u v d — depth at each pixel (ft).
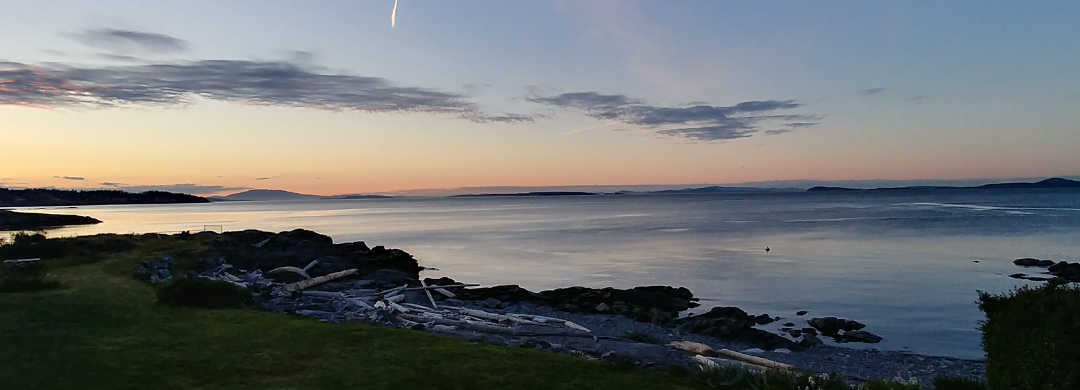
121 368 30.37
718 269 131.54
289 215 491.72
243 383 28.76
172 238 119.34
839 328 71.41
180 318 42.91
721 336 64.54
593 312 81.46
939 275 117.29
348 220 393.70
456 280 122.83
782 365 44.55
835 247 175.11
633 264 144.56
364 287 90.68
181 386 28.09
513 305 84.89
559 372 31.24
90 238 107.65
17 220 290.76
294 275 93.61
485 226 316.60
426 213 538.88
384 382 29.04
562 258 161.68
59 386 27.35
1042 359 21.58
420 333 39.91
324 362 32.30
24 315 42.09
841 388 29.43
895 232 226.17
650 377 31.01
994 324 24.03
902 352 60.70
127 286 58.65
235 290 50.44
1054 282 22.94
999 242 183.11
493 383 29.17
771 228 262.06
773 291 101.50
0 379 27.84
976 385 30.71
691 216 393.91
